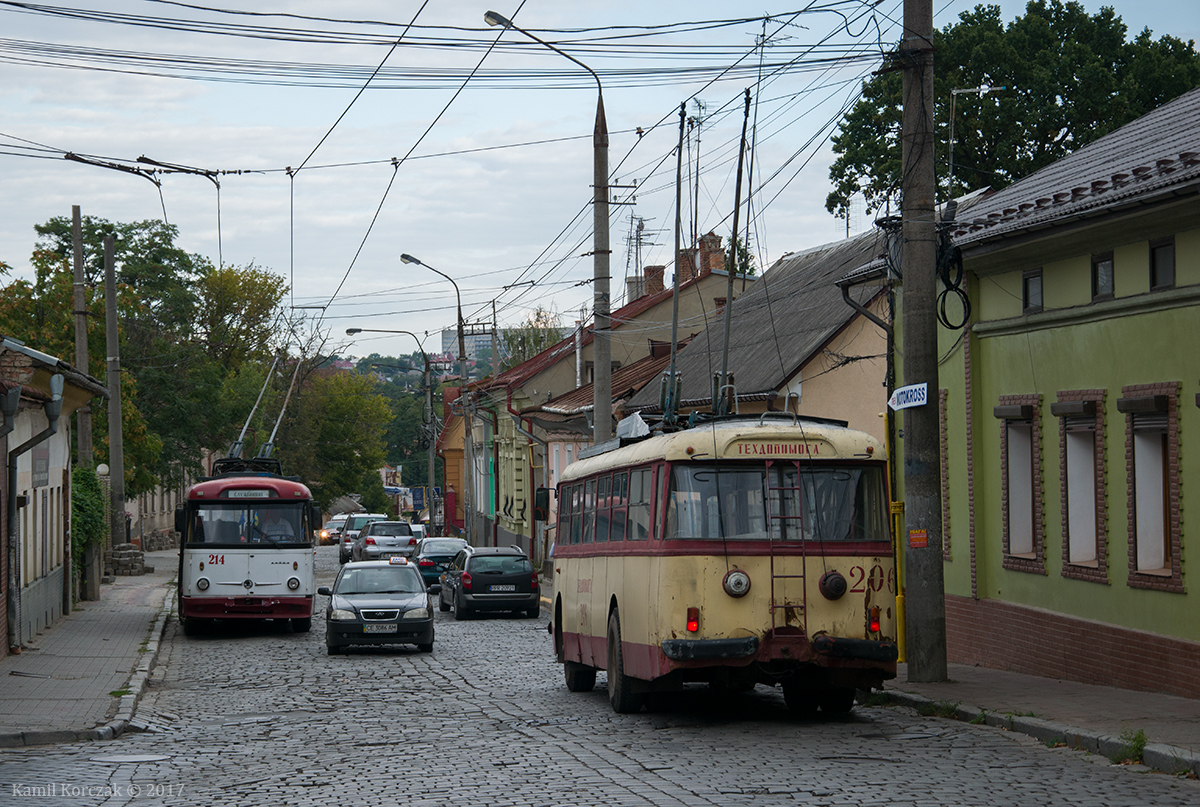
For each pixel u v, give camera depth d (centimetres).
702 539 1282
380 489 11156
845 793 907
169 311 6762
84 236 6494
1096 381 1590
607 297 2508
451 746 1217
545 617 3297
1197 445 1372
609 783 975
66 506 2970
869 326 2616
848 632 1282
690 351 3666
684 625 1268
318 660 2264
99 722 1398
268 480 2842
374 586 2462
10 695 1614
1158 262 1459
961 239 1783
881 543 1305
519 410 5338
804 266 3669
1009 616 1805
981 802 866
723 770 1021
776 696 1602
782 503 1298
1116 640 1511
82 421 3600
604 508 1579
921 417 1545
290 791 988
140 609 3181
